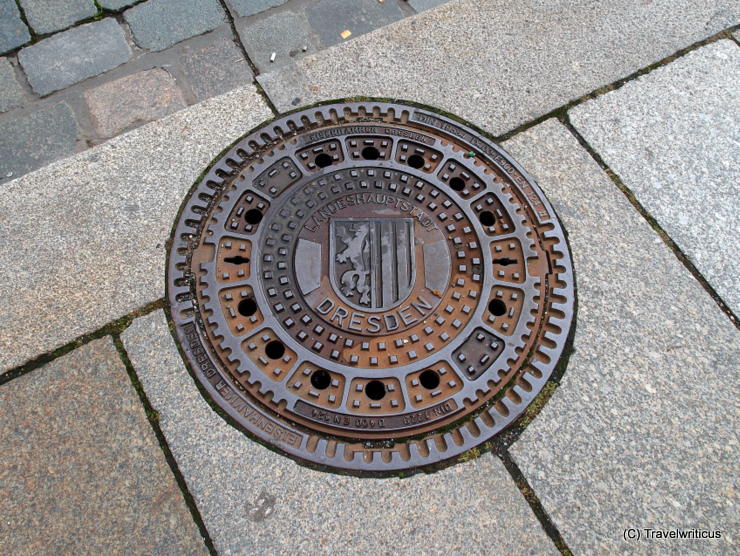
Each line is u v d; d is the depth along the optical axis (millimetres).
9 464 1665
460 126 1948
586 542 1658
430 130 1940
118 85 1988
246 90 1960
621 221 1891
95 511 1647
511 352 1761
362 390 1721
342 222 1821
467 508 1670
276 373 1727
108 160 1882
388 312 1766
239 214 1829
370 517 1659
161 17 2061
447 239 1829
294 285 1781
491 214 1877
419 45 2031
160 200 1854
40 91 1983
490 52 2035
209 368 1731
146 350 1744
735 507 1682
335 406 1712
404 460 1690
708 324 1811
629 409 1742
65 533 1635
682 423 1734
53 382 1718
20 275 1785
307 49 2049
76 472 1666
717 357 1784
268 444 1692
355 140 1910
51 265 1795
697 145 1967
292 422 1709
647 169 1939
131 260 1806
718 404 1750
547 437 1720
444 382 1737
